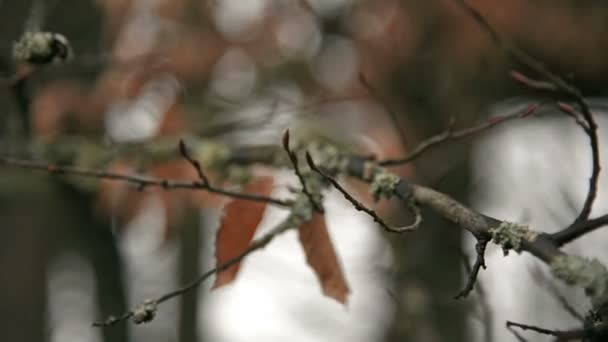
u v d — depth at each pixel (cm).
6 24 705
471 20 809
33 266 917
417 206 394
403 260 756
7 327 908
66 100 693
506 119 427
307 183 464
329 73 801
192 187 411
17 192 744
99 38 754
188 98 720
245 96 770
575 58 917
